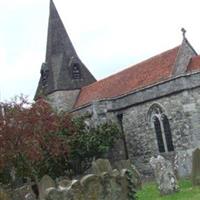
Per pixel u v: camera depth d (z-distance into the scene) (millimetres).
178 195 18828
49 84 49781
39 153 30188
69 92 48719
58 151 32062
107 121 36688
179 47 36875
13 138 29234
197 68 35344
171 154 33094
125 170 16141
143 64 39844
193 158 20734
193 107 31859
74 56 51250
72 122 34969
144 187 25312
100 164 22375
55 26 52281
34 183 29141
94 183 15258
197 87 31953
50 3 52969
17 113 30094
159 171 20109
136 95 35812
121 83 40344
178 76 32500
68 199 15000
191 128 31781
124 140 36812
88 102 40094
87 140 34625
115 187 15578
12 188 29031
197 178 20500
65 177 33844
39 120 30875
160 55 38750
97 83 45719
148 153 35031
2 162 28672
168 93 33156
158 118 34312
